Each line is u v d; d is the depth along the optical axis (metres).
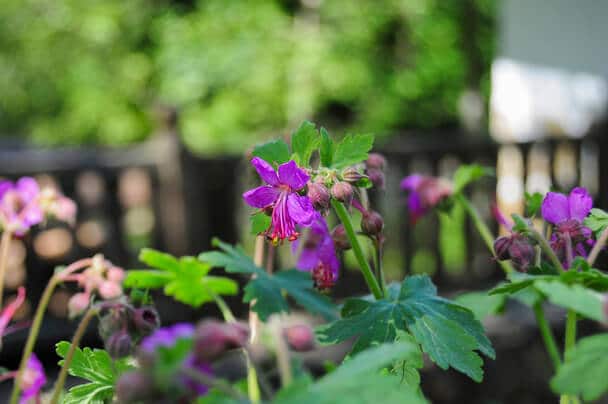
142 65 12.74
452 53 12.34
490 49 12.38
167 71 12.53
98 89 12.91
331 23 12.20
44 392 1.55
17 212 1.68
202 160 6.08
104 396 1.30
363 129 12.20
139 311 1.15
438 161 6.41
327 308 1.63
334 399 0.86
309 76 11.92
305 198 1.25
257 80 12.12
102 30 12.52
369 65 12.16
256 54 12.20
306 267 1.60
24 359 1.20
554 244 1.32
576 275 1.08
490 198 6.53
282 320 1.50
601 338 0.94
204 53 12.40
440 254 6.66
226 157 6.12
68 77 13.09
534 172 6.75
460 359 1.26
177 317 5.75
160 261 1.52
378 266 1.44
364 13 12.05
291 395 0.88
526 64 10.71
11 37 13.24
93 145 12.84
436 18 12.20
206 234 6.14
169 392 0.85
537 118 11.64
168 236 6.09
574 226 1.29
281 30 12.29
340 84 11.82
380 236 1.43
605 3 9.60
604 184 6.37
